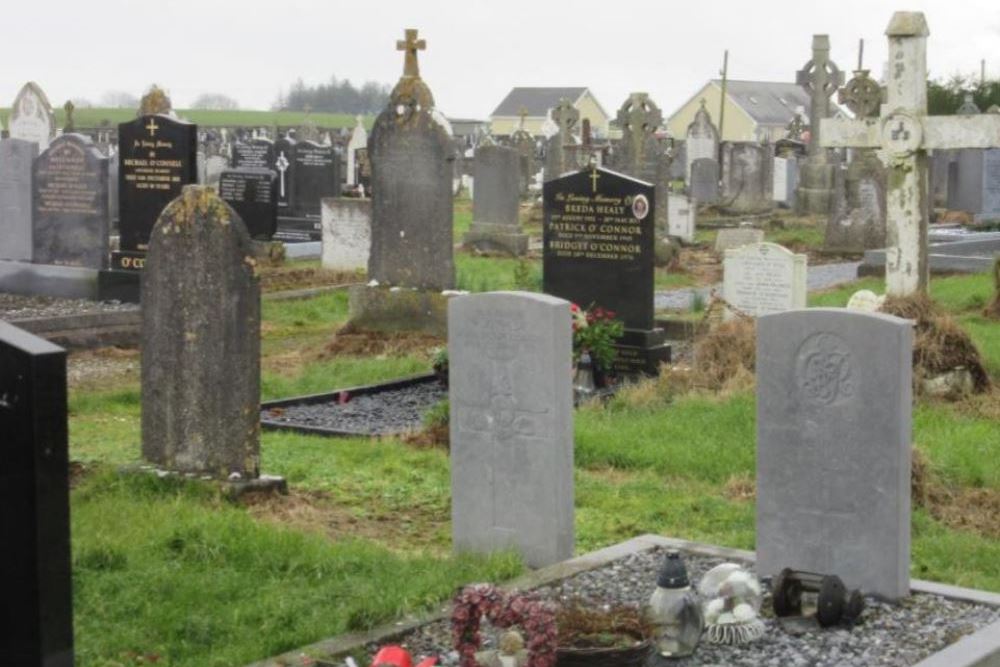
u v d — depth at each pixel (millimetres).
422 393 15977
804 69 38625
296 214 31016
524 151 49000
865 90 30516
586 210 16641
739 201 38438
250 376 11148
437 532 10477
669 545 9328
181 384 11328
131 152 20594
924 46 14898
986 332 18297
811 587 8031
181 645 7703
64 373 5984
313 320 21266
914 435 12797
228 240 11031
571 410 9414
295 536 9523
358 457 12609
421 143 18391
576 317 15648
